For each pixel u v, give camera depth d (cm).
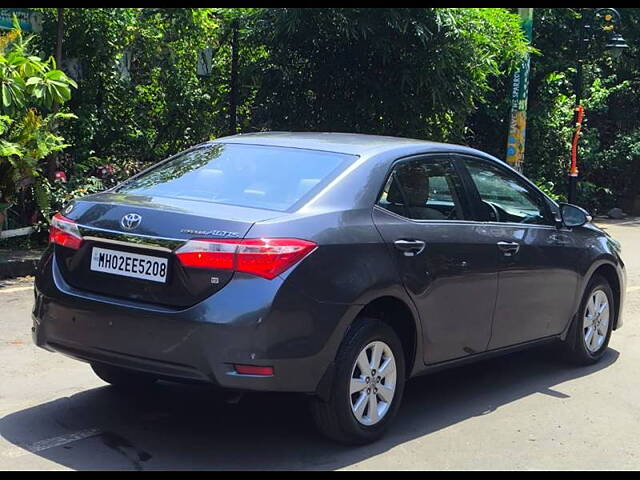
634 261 1177
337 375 423
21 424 466
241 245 392
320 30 1167
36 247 988
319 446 446
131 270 414
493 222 531
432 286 467
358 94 1222
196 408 502
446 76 1177
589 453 454
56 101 924
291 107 1256
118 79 1186
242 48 1269
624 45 1579
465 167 529
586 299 619
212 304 389
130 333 407
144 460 421
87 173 1123
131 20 1141
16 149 887
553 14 1669
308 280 402
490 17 1166
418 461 432
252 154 493
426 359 477
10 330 669
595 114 2002
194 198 451
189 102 1245
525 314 550
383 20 1106
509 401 541
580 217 592
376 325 439
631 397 557
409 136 1227
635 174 1925
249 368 389
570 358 623
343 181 449
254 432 464
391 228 452
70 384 541
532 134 1769
